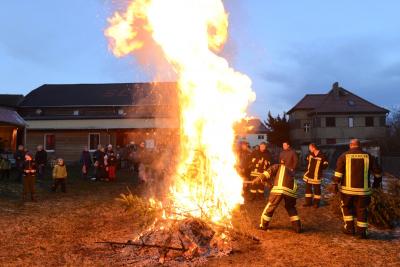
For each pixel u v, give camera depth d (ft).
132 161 77.66
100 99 122.31
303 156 116.88
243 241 23.71
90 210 36.04
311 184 37.27
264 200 40.96
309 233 26.61
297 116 178.81
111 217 32.63
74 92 128.16
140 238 22.89
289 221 30.60
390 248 22.86
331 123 165.48
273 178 28.50
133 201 23.63
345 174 25.76
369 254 21.66
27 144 110.83
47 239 25.31
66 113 120.78
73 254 21.90
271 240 24.72
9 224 29.60
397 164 79.46
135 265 19.89
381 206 28.27
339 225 29.25
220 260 20.63
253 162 40.83
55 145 110.32
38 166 62.18
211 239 22.36
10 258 21.27
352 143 26.05
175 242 21.54
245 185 42.70
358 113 164.55
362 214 25.23
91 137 110.11
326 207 37.14
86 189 51.60
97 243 24.12
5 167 59.72
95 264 20.15
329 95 171.01
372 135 162.81
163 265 19.81
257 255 21.54
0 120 71.82
